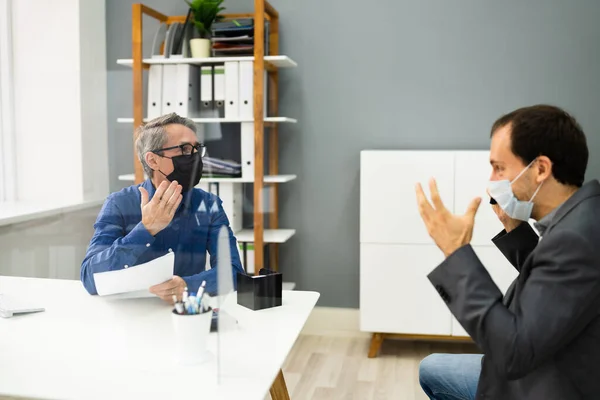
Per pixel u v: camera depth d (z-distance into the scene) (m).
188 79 3.14
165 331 1.53
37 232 1.86
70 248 1.85
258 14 3.27
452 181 3.39
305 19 3.83
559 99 3.65
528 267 1.29
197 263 1.68
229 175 2.95
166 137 1.69
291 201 3.95
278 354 1.40
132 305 1.70
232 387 1.25
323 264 3.95
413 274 3.46
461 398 1.78
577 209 1.26
